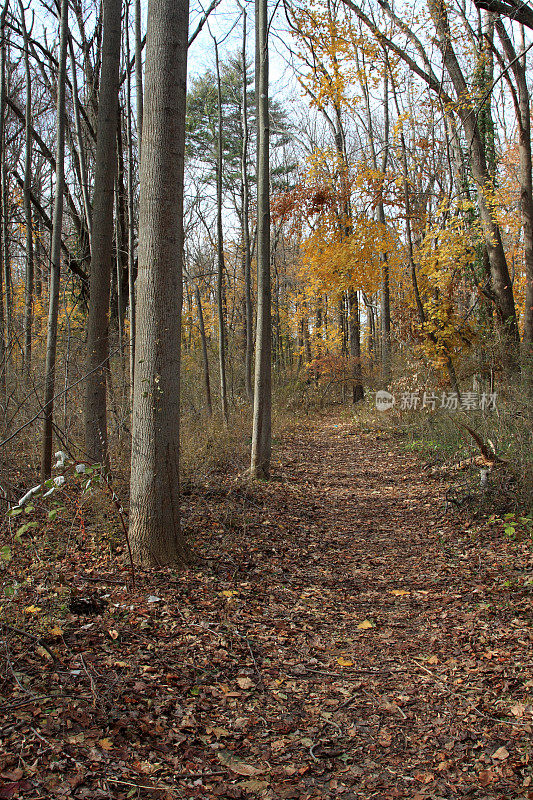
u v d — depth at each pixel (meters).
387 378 20.08
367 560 6.91
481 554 6.60
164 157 5.30
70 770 2.58
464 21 13.95
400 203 16.91
